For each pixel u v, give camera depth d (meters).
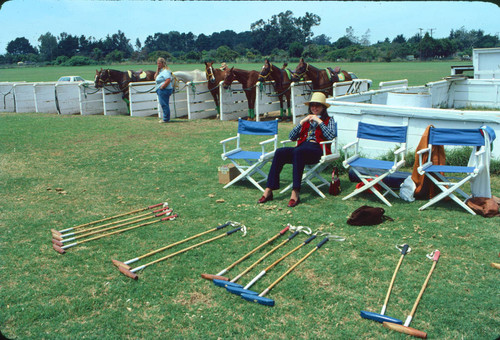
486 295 3.39
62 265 4.02
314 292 3.51
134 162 8.20
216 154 8.75
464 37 73.19
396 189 6.06
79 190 6.44
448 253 4.12
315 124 5.90
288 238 4.51
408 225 4.81
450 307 3.25
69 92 17.14
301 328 3.05
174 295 3.50
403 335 2.95
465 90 14.66
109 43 74.19
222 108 13.91
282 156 5.77
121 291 3.56
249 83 13.49
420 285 3.57
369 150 7.56
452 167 5.27
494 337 2.90
